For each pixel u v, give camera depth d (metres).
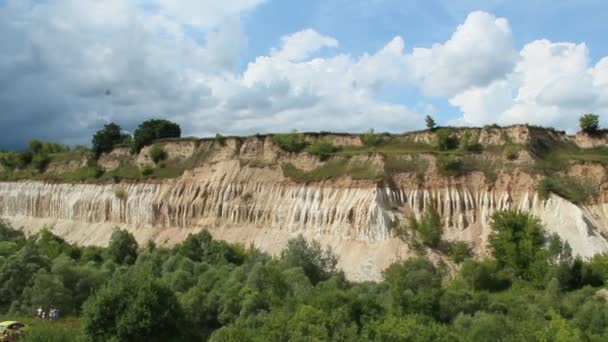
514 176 75.44
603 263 60.06
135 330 40.81
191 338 45.53
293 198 84.38
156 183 100.00
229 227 88.06
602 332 43.84
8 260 60.25
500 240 65.81
